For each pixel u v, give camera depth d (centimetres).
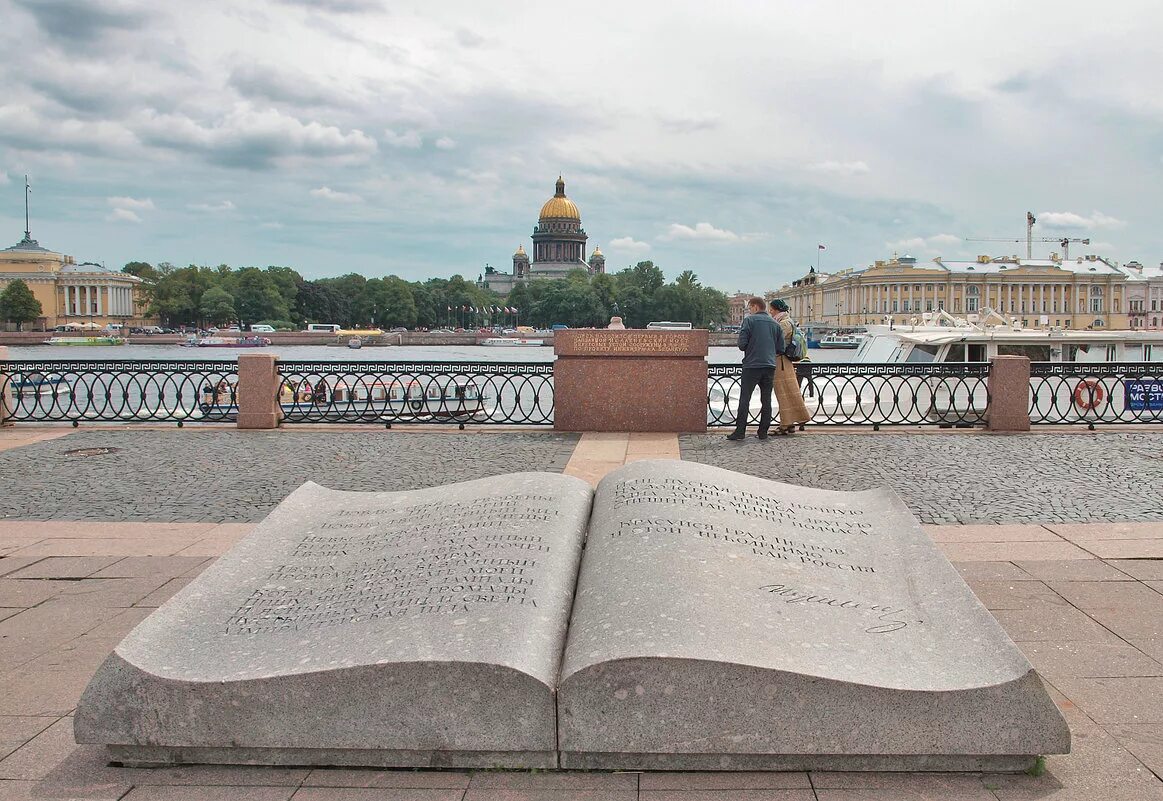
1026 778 352
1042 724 342
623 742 343
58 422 1753
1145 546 733
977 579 644
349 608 394
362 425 1686
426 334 16350
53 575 679
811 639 364
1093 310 14938
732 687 339
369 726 348
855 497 537
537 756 352
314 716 349
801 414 1517
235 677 354
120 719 358
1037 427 1620
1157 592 609
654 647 342
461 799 338
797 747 341
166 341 13625
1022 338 2677
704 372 1553
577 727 343
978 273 15362
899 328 3053
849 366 1667
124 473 1168
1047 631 536
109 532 825
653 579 383
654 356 1554
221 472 1174
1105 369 1648
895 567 448
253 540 473
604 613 369
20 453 1345
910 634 381
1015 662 350
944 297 15562
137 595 628
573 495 496
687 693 340
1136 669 476
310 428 1642
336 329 17388
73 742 395
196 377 4009
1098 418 1745
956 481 1069
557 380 1575
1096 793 344
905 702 340
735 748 342
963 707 340
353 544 467
